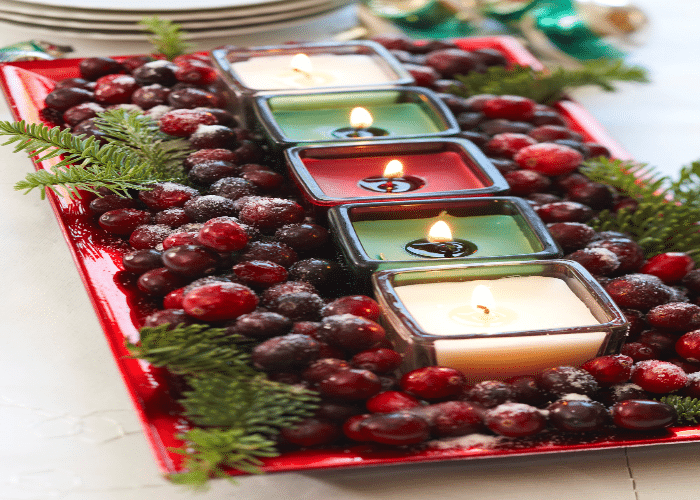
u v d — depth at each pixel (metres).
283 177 0.60
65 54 0.73
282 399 0.48
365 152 0.61
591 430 0.48
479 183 0.60
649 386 0.50
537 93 0.71
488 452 0.48
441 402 0.49
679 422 0.50
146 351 0.48
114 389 0.50
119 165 0.57
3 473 0.47
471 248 0.56
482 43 0.76
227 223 0.52
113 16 0.71
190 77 0.64
